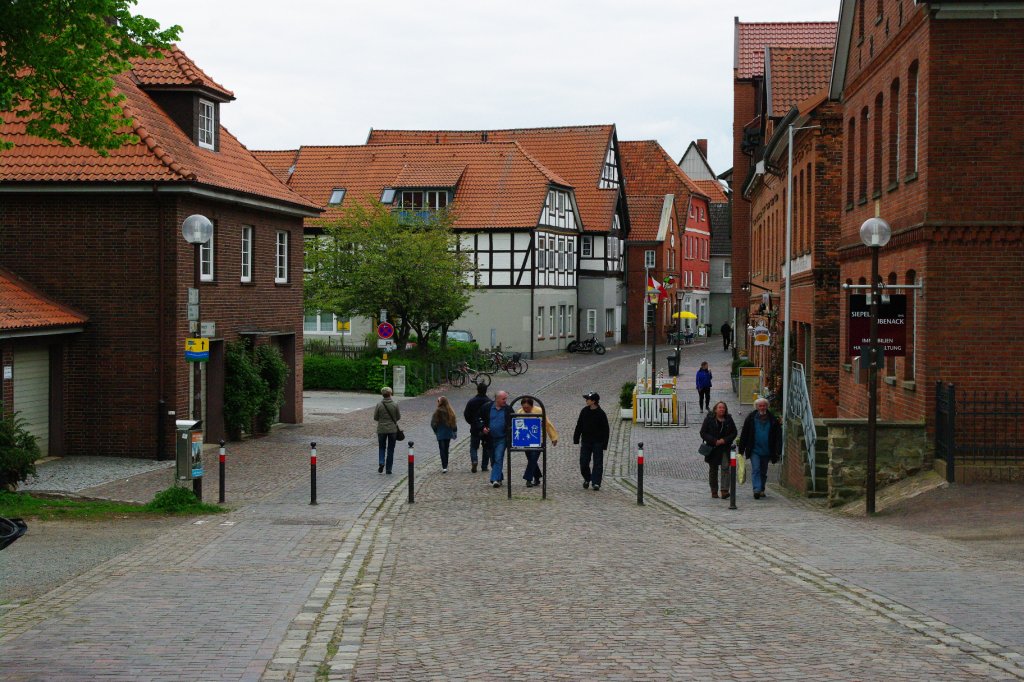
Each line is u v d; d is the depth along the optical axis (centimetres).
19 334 2327
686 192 8606
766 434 2022
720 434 2019
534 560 1368
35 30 1836
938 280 1847
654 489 2170
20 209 2573
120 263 2566
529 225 6175
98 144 2006
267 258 3123
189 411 2647
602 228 7156
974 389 1847
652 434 3212
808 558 1341
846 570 1246
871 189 2347
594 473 2142
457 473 2406
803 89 3766
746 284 4469
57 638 937
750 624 982
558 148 7456
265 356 3034
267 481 2241
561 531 1630
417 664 854
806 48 3856
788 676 796
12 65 1886
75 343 2580
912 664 826
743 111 5097
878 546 1412
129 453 2578
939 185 1841
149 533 1583
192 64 2873
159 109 2798
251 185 2944
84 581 1213
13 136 2591
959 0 1808
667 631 957
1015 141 1830
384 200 6278
